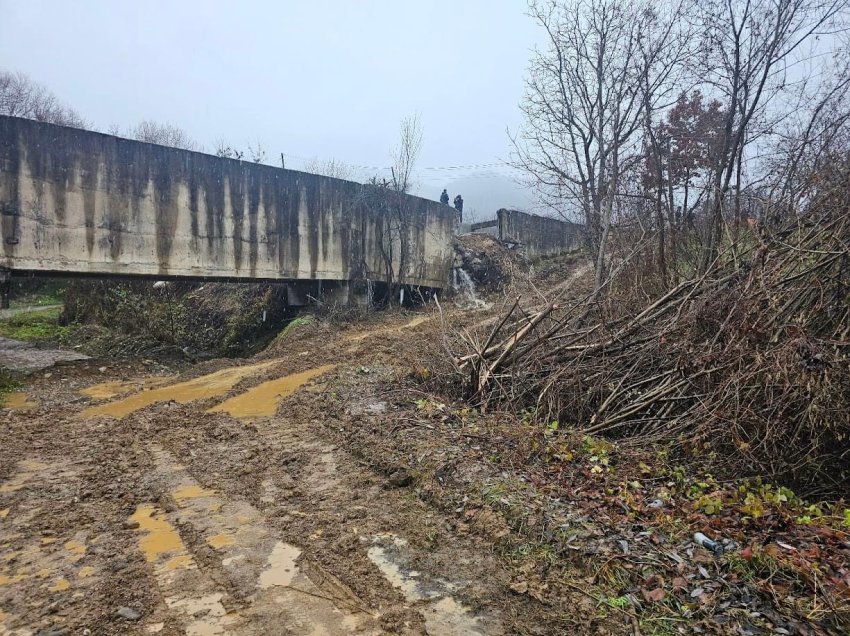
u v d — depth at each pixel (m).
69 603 3.36
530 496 4.49
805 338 5.37
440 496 4.73
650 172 10.61
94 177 11.37
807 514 4.37
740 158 9.34
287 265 15.09
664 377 6.79
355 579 3.60
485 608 3.27
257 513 4.64
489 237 23.62
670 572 3.43
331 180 16.16
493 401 7.38
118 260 11.77
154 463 5.98
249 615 3.22
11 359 13.19
